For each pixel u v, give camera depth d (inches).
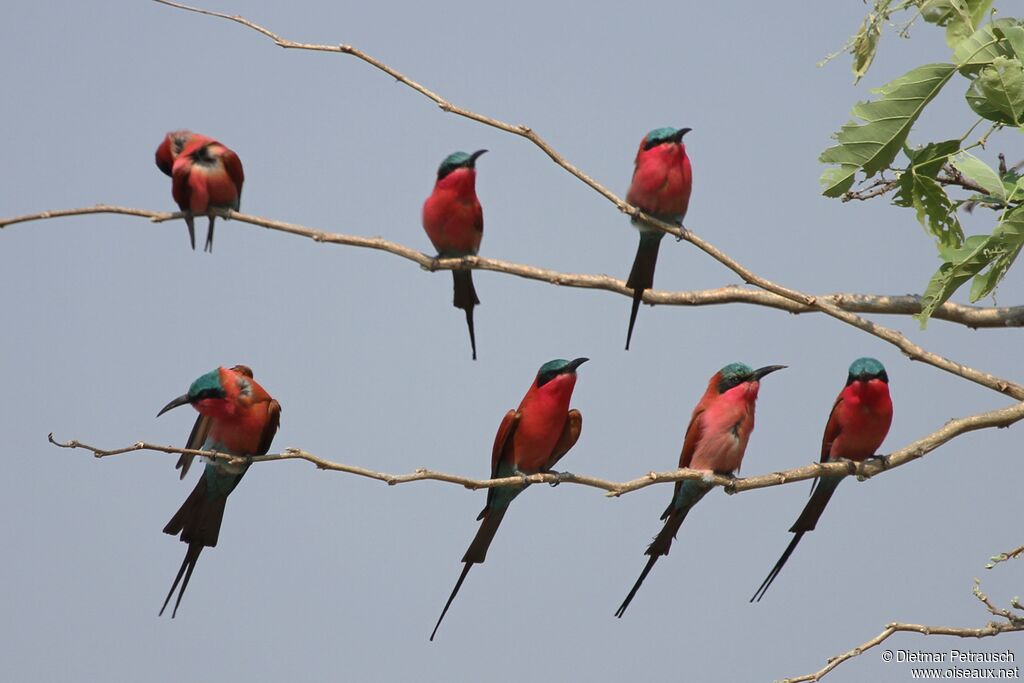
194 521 482.0
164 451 366.6
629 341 509.7
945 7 428.5
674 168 499.8
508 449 485.1
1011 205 425.4
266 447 477.4
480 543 489.4
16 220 454.9
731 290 502.6
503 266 509.4
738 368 473.7
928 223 446.6
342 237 493.0
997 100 424.8
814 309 449.1
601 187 467.2
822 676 382.6
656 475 414.9
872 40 431.8
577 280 509.4
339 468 365.1
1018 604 382.0
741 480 437.4
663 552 470.0
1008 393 426.9
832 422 488.4
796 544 492.7
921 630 381.1
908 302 479.2
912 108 429.4
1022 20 427.8
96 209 462.6
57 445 359.3
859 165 436.5
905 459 430.9
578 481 395.2
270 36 423.5
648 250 511.2
